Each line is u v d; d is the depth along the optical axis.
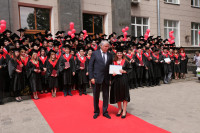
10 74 5.86
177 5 15.84
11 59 5.91
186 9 16.44
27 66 6.23
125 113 4.37
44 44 7.37
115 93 4.35
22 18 9.45
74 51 7.23
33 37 9.73
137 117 4.38
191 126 3.80
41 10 10.00
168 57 9.25
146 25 14.36
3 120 4.31
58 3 9.97
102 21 12.27
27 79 6.57
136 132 3.49
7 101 6.10
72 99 6.24
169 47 9.95
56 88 6.79
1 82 5.82
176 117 4.38
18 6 9.27
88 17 11.69
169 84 9.15
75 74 7.28
